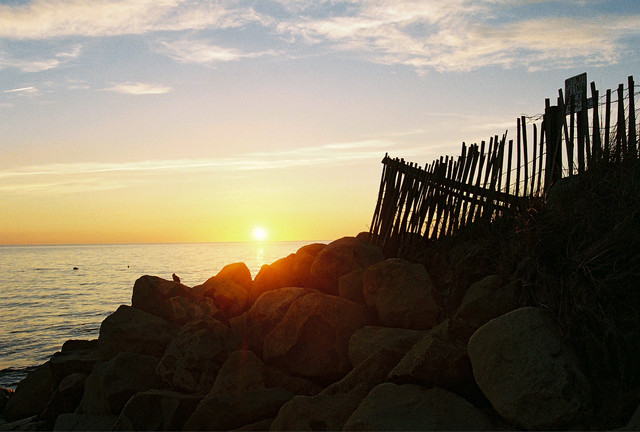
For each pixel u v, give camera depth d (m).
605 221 6.27
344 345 7.93
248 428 6.86
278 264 10.84
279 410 6.80
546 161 8.84
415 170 10.35
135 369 8.70
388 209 10.87
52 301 46.16
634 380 5.18
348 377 6.82
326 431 5.98
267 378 7.98
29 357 23.53
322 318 8.09
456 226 9.54
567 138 8.34
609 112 7.72
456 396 5.70
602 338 5.44
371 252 9.84
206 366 8.21
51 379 10.81
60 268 108.88
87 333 29.39
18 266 122.19
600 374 5.38
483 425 5.22
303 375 7.91
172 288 11.02
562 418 4.87
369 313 8.46
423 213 10.03
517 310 5.62
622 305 5.57
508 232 7.70
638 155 7.17
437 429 5.16
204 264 113.31
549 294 5.89
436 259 9.36
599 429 4.76
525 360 5.15
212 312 10.30
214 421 7.06
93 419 8.20
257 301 9.28
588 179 7.14
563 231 6.40
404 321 7.92
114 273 86.12
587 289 5.71
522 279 6.34
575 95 8.55
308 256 10.64
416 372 5.96
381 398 5.81
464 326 6.25
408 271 8.30
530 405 4.97
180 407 7.57
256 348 8.73
